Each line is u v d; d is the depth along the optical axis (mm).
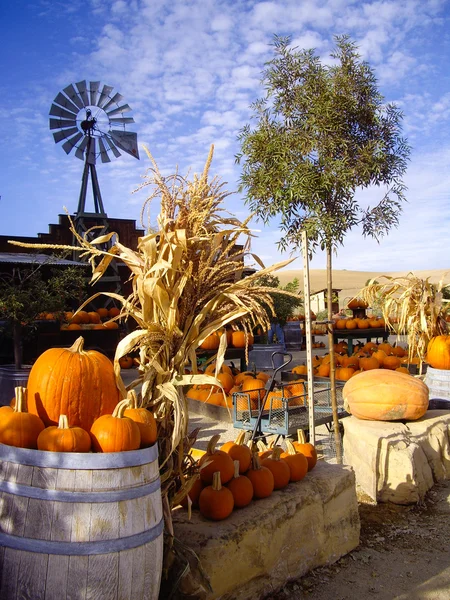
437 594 3490
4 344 10414
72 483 2334
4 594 2316
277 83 5656
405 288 8344
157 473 2666
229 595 3182
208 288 3236
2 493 2381
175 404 2994
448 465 5906
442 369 7918
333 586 3598
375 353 10805
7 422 2504
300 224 5773
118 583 2350
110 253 3303
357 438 5496
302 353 18484
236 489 3525
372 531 4504
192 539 3164
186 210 3178
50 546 2285
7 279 11930
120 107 21547
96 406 2820
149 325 3121
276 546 3506
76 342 3025
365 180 5652
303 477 4055
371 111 5699
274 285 11484
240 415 5918
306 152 5512
